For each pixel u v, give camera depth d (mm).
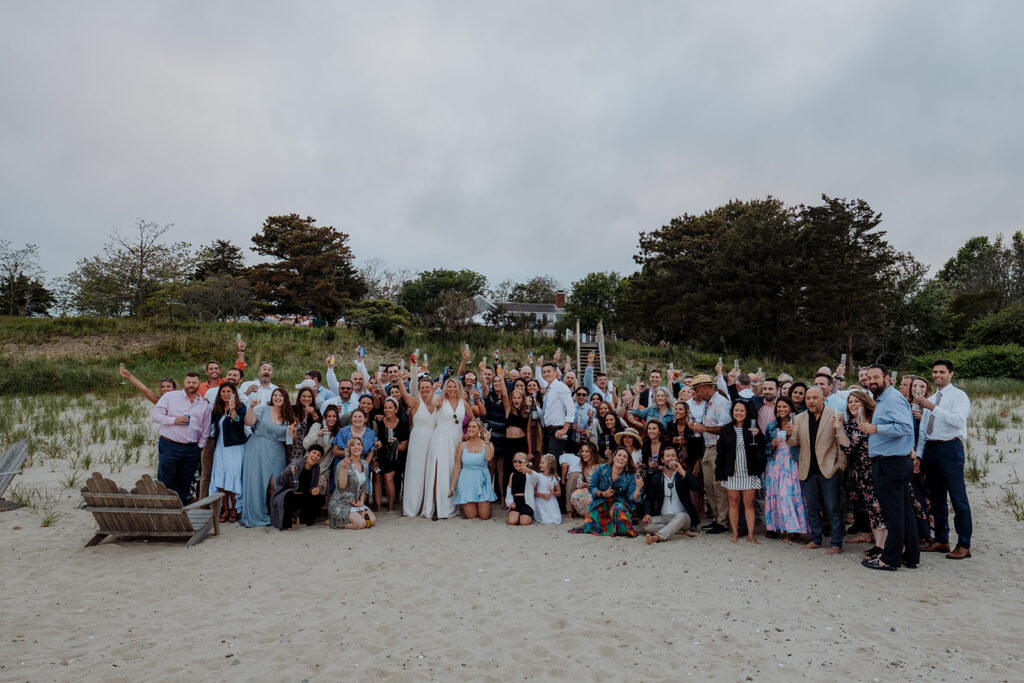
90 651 4395
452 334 34094
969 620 5086
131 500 6723
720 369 9586
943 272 76000
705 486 8008
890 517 6254
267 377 8336
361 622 5000
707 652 4508
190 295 42000
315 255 56281
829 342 39438
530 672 4188
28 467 10906
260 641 4617
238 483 7973
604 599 5555
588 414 9352
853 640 4711
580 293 67375
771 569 6383
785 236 39844
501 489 9219
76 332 30266
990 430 14703
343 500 7809
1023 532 7480
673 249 53031
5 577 5973
